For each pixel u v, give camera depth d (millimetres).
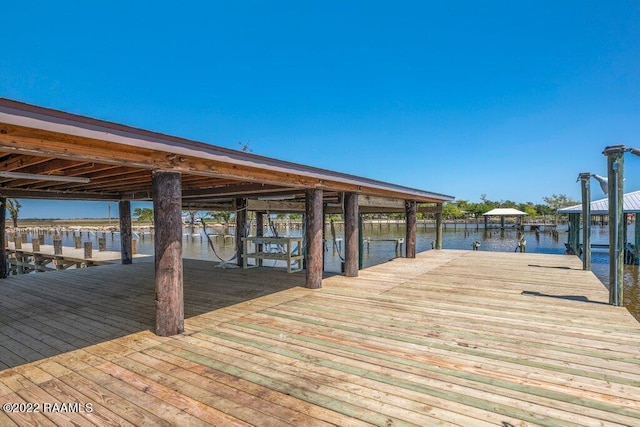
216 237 30188
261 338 3506
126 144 2773
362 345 3291
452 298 5156
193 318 4211
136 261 10016
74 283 6684
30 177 3898
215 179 5469
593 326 3826
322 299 5141
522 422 2045
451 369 2770
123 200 8961
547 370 2746
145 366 2883
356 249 7043
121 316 4418
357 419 2088
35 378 2693
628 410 2172
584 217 7598
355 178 6320
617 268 4684
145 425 2051
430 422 2049
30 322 4176
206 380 2617
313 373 2715
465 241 25656
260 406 2244
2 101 2002
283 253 7922
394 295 5371
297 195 7488
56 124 2258
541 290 5672
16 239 15617
